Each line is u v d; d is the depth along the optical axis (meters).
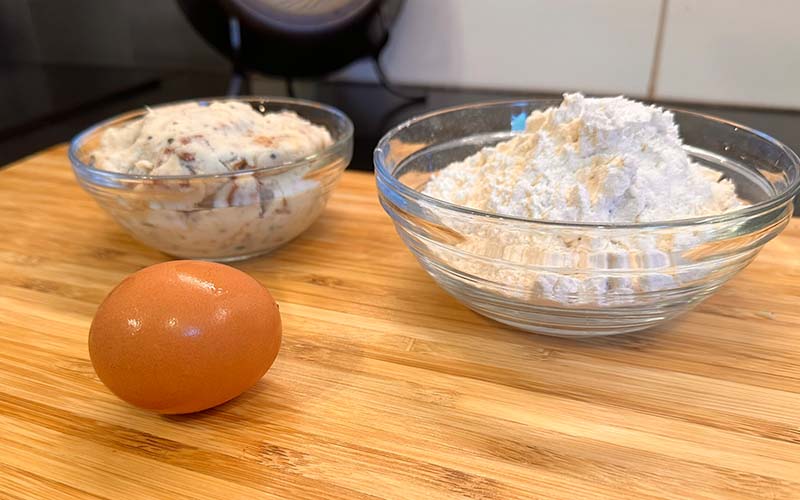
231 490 0.41
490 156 0.62
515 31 1.17
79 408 0.48
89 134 0.74
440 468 0.42
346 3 1.05
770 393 0.48
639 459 0.42
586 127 0.54
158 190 0.60
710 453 0.43
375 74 1.32
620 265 0.47
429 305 0.60
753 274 0.63
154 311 0.43
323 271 0.66
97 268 0.68
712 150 0.67
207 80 1.43
